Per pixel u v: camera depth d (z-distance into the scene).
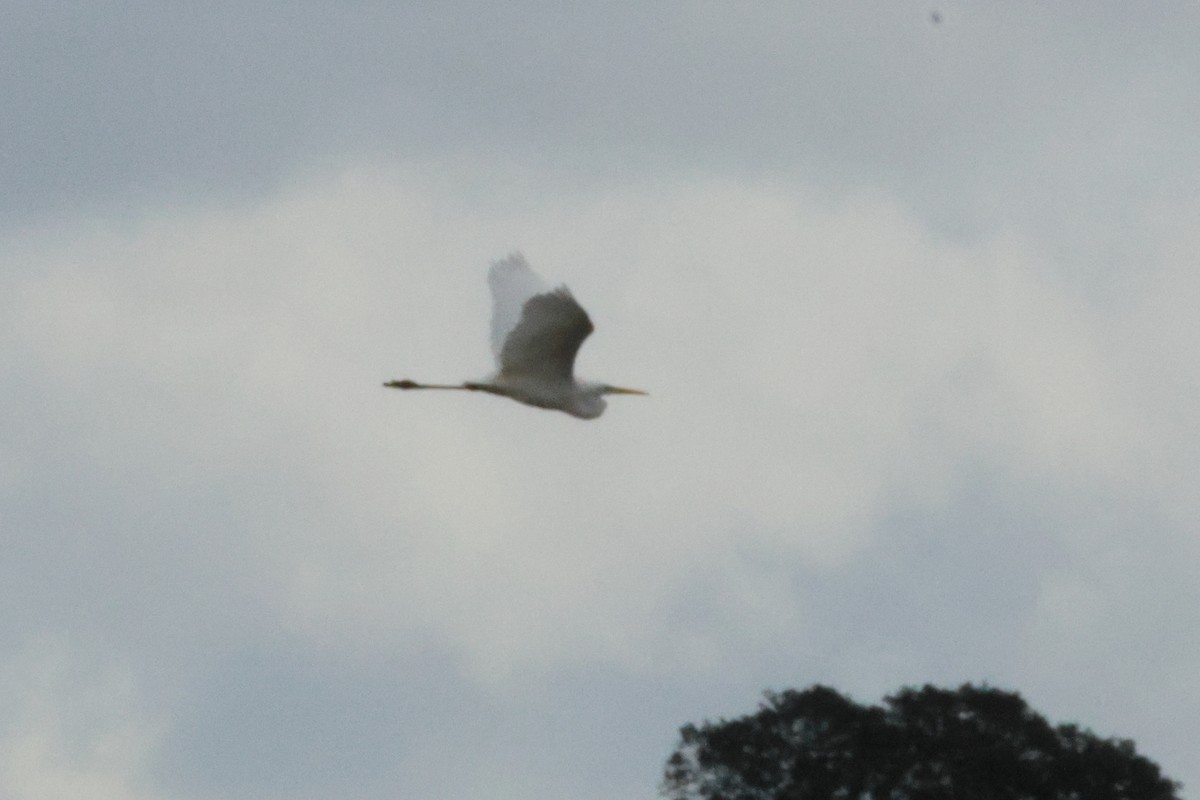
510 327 37.19
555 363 37.47
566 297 36.00
